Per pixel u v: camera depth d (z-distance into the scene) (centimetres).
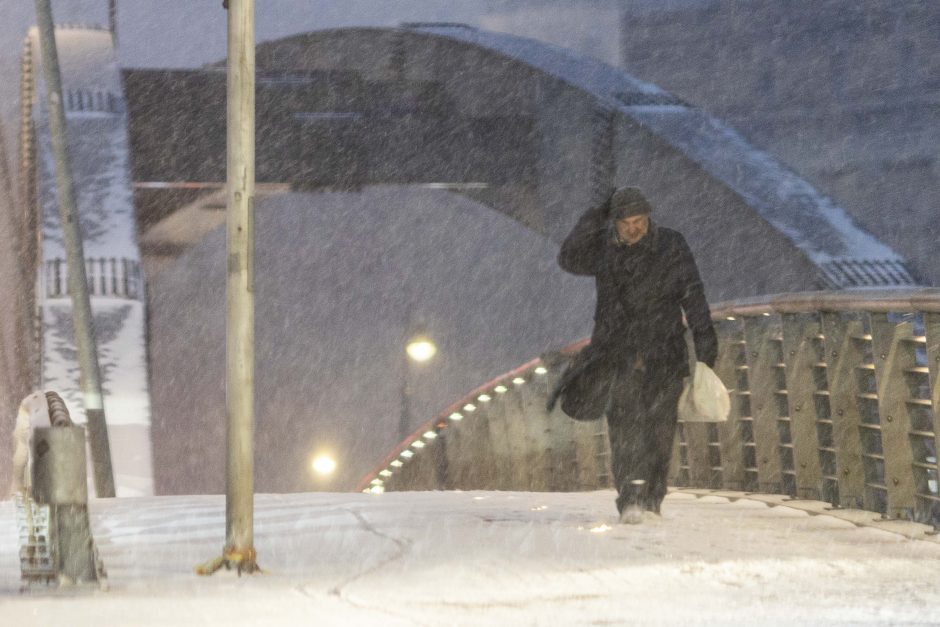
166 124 11881
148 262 12938
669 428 2277
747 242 10062
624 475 2269
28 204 9331
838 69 19688
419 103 12400
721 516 2439
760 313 2900
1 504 2586
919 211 18775
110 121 9919
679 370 2270
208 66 12062
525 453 5306
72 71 10388
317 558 1783
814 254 9619
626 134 11319
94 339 4828
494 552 1828
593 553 1820
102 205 8769
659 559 1758
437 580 1556
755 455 3128
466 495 2995
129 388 6825
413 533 2058
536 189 12219
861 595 1427
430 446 5731
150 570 1684
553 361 5338
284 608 1334
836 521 2370
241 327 1673
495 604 1363
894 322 2389
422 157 12331
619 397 2270
